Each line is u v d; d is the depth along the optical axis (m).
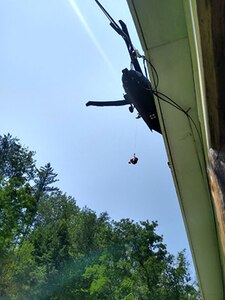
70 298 25.89
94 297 24.00
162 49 2.26
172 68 2.31
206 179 2.89
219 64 1.40
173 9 2.11
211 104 1.53
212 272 3.97
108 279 23.42
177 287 21.56
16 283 22.14
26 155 32.38
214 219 3.16
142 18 2.15
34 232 32.72
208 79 1.48
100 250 29.22
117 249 24.55
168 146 2.74
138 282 22.09
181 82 2.35
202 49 1.42
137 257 23.66
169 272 22.20
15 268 21.48
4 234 17.12
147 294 21.23
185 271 22.41
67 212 40.12
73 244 32.22
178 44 2.22
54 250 30.98
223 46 1.35
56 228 33.75
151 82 2.37
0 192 17.41
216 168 1.53
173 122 2.55
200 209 3.18
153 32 2.20
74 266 28.98
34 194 38.69
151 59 2.30
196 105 2.42
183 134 2.62
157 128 2.69
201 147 2.65
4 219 17.25
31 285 24.56
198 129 2.54
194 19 1.63
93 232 32.94
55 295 26.12
